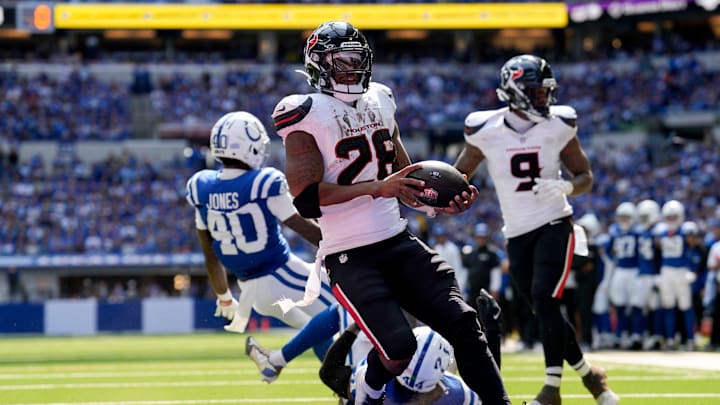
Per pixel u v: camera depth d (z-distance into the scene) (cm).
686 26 13462
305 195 1633
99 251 9569
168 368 3869
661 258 4956
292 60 13612
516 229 2288
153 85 12556
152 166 10919
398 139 1775
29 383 3250
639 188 10056
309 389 2939
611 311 5409
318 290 1733
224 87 12500
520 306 4953
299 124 1639
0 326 7875
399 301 1691
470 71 12975
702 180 9956
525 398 2661
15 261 9312
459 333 1600
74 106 11925
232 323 2445
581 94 12219
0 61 13438
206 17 12219
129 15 12106
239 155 2312
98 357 4675
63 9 11969
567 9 12225
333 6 12300
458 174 1596
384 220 1664
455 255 5388
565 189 2225
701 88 11838
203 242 2400
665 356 4394
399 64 13150
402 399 1714
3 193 10262
